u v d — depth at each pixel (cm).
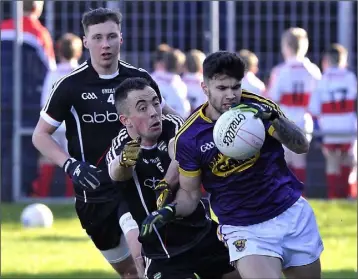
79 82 2247
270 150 1802
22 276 2719
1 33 4000
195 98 3981
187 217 1945
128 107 1934
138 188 2000
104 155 2278
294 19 4150
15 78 4003
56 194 4112
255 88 3847
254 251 1792
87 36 2225
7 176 4078
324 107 4041
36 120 4050
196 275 1997
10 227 3662
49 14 4134
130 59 4106
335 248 3203
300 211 1825
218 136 1747
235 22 4112
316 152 4112
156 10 4100
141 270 2066
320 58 4203
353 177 4144
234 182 1803
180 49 4125
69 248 3231
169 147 1919
